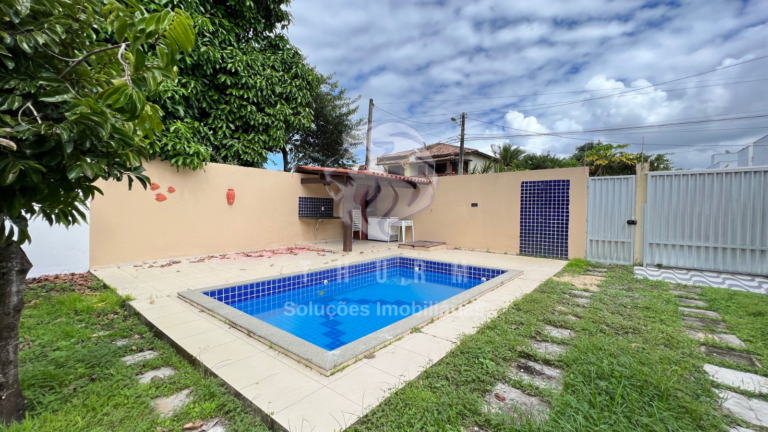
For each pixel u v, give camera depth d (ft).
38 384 5.70
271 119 25.66
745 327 8.84
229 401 5.56
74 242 15.31
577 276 15.66
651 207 18.19
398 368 6.68
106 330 8.70
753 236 15.74
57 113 4.17
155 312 9.93
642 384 5.75
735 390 5.94
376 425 4.87
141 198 17.76
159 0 19.47
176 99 20.35
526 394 5.81
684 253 17.39
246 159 25.07
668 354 7.09
